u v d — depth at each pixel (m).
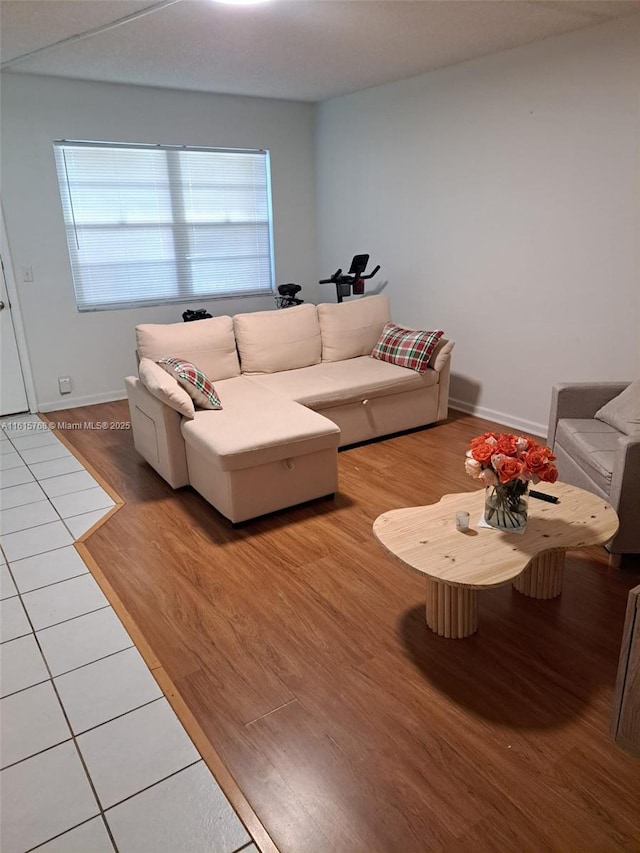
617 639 2.15
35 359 4.67
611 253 3.46
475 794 1.58
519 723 1.80
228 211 5.37
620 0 2.87
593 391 3.12
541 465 2.00
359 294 5.09
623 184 3.33
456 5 2.91
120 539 2.89
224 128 5.11
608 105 3.30
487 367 4.42
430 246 4.66
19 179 4.31
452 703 1.88
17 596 2.46
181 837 1.49
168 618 2.31
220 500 2.98
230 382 3.91
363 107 4.96
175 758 1.71
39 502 3.28
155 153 4.86
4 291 4.42
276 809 1.55
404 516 2.26
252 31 3.23
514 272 4.05
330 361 4.42
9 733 1.80
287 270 5.81
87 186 4.63
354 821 1.52
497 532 2.12
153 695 1.94
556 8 2.98
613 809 1.53
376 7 2.91
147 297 5.13
